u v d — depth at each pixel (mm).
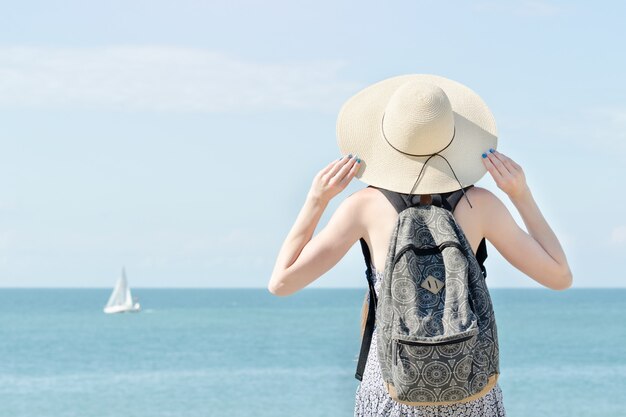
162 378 35156
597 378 33281
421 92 3215
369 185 3303
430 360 2906
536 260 3266
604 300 129125
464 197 3229
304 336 57438
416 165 3240
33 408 27594
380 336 3035
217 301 147875
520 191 3301
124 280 94812
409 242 3047
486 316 3014
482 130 3357
